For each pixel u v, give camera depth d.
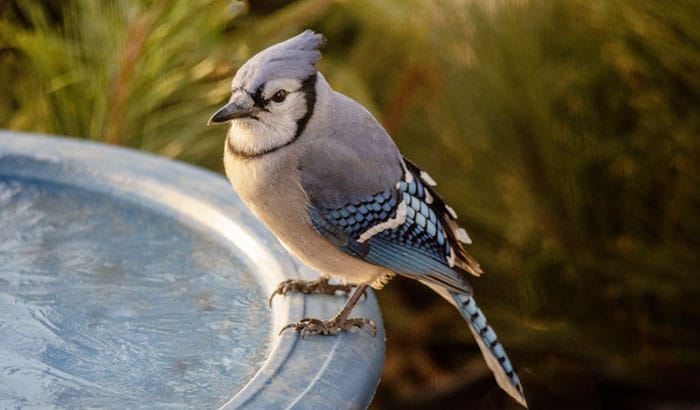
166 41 3.42
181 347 2.98
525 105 3.40
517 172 3.41
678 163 3.39
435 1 3.43
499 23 3.40
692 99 3.38
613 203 3.40
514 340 3.42
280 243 3.08
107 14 3.41
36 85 3.46
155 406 2.93
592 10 3.38
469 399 3.52
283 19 3.49
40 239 3.09
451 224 3.13
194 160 3.46
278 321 3.01
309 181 3.08
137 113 3.43
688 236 3.40
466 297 3.13
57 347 2.98
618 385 3.46
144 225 3.11
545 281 3.41
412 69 3.45
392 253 3.10
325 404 2.92
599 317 3.42
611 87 3.39
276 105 3.06
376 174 3.09
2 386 2.95
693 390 3.44
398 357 3.51
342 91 3.46
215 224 3.10
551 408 3.47
